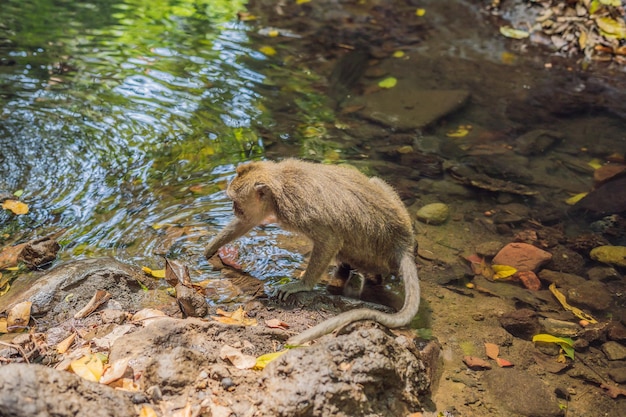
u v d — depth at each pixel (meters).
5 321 1.72
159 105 2.62
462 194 2.30
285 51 3.11
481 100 2.83
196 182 2.23
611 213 2.25
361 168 2.37
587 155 2.52
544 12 3.38
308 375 1.49
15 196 2.13
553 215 2.23
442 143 2.54
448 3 3.65
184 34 3.21
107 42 3.09
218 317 1.75
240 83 2.81
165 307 1.78
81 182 2.20
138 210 2.10
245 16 3.46
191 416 1.46
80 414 1.38
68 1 3.54
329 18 3.48
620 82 3.00
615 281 2.02
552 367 1.76
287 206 1.82
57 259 1.91
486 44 3.28
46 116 2.50
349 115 2.66
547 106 2.81
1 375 1.37
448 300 1.91
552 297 1.96
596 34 3.22
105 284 1.80
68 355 1.61
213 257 1.96
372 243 1.86
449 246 2.09
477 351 1.77
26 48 2.99
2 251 1.93
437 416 1.60
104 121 2.49
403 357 1.60
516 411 1.63
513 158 2.49
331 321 1.65
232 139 2.45
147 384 1.50
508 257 2.05
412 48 3.22
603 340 1.84
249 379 1.54
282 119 2.60
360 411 1.50
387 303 1.89
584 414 1.66
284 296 1.83
